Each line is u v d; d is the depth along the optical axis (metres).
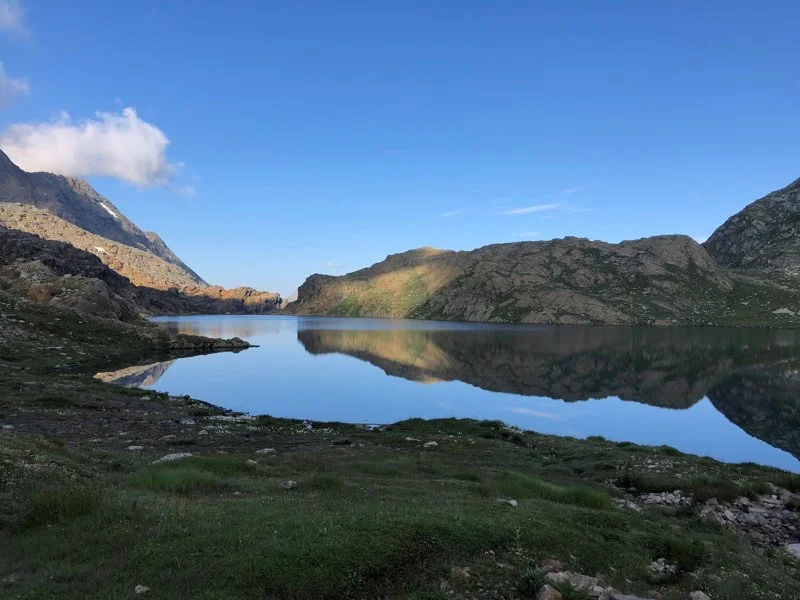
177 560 9.66
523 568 11.03
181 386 66.25
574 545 12.91
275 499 14.88
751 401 65.19
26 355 69.12
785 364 104.44
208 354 107.94
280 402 57.97
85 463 19.53
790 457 39.56
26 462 15.54
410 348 140.50
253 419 40.88
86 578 9.02
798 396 68.94
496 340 172.38
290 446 30.61
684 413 57.50
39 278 128.50
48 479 14.48
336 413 52.88
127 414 38.09
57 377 55.09
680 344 157.12
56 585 8.71
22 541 10.48
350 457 26.95
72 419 33.50
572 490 20.20
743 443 43.88
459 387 74.56
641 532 15.48
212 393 61.97
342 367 94.44
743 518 20.66
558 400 65.31
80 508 12.21
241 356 108.94
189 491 16.09
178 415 39.75
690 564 13.24
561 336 195.12
